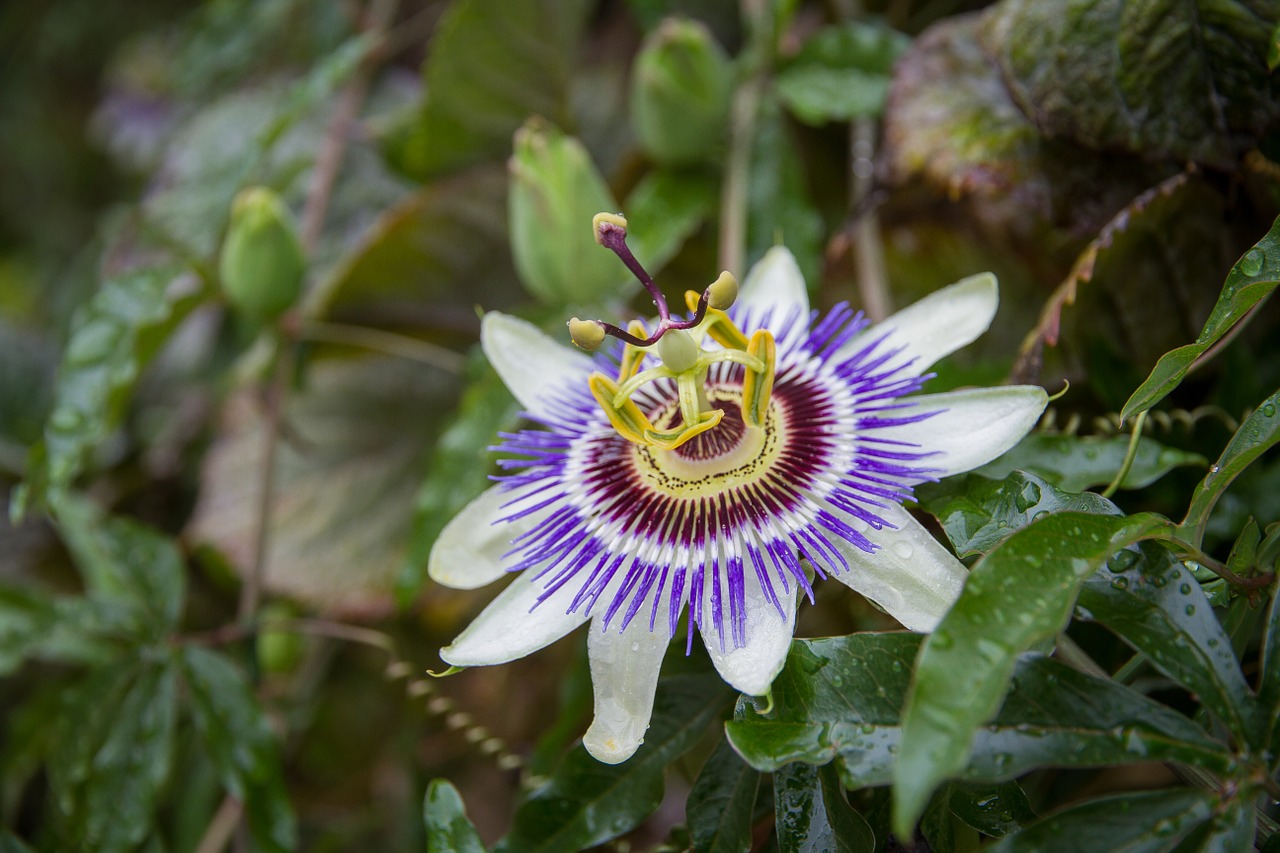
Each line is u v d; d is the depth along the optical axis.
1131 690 0.29
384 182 0.45
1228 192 0.34
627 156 0.41
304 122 0.45
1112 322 0.35
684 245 0.40
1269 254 0.30
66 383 0.39
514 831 0.32
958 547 0.31
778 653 0.30
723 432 0.33
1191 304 0.35
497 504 0.33
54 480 0.38
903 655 0.30
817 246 0.39
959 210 0.36
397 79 0.46
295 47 0.46
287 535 0.43
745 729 0.29
